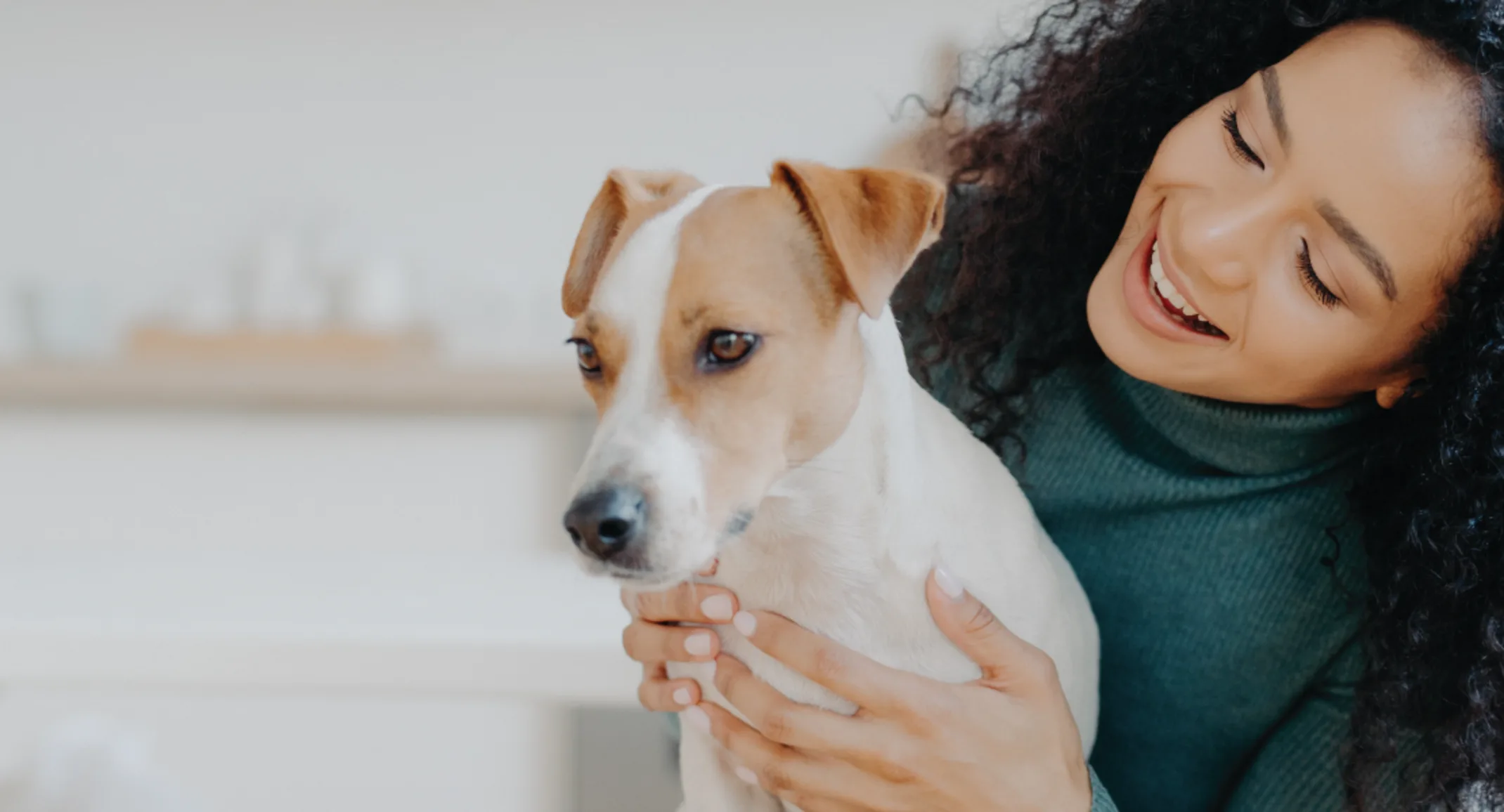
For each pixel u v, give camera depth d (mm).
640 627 1088
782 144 2203
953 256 1468
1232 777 1234
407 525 2412
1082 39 1407
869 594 1010
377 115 2264
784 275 946
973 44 2102
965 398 1352
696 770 1110
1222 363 1080
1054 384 1318
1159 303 1122
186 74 2260
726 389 922
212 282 2303
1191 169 1077
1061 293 1317
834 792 996
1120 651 1240
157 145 2283
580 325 974
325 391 2258
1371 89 972
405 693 1662
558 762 2246
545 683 1649
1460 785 1048
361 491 2418
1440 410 1053
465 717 2205
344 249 2285
